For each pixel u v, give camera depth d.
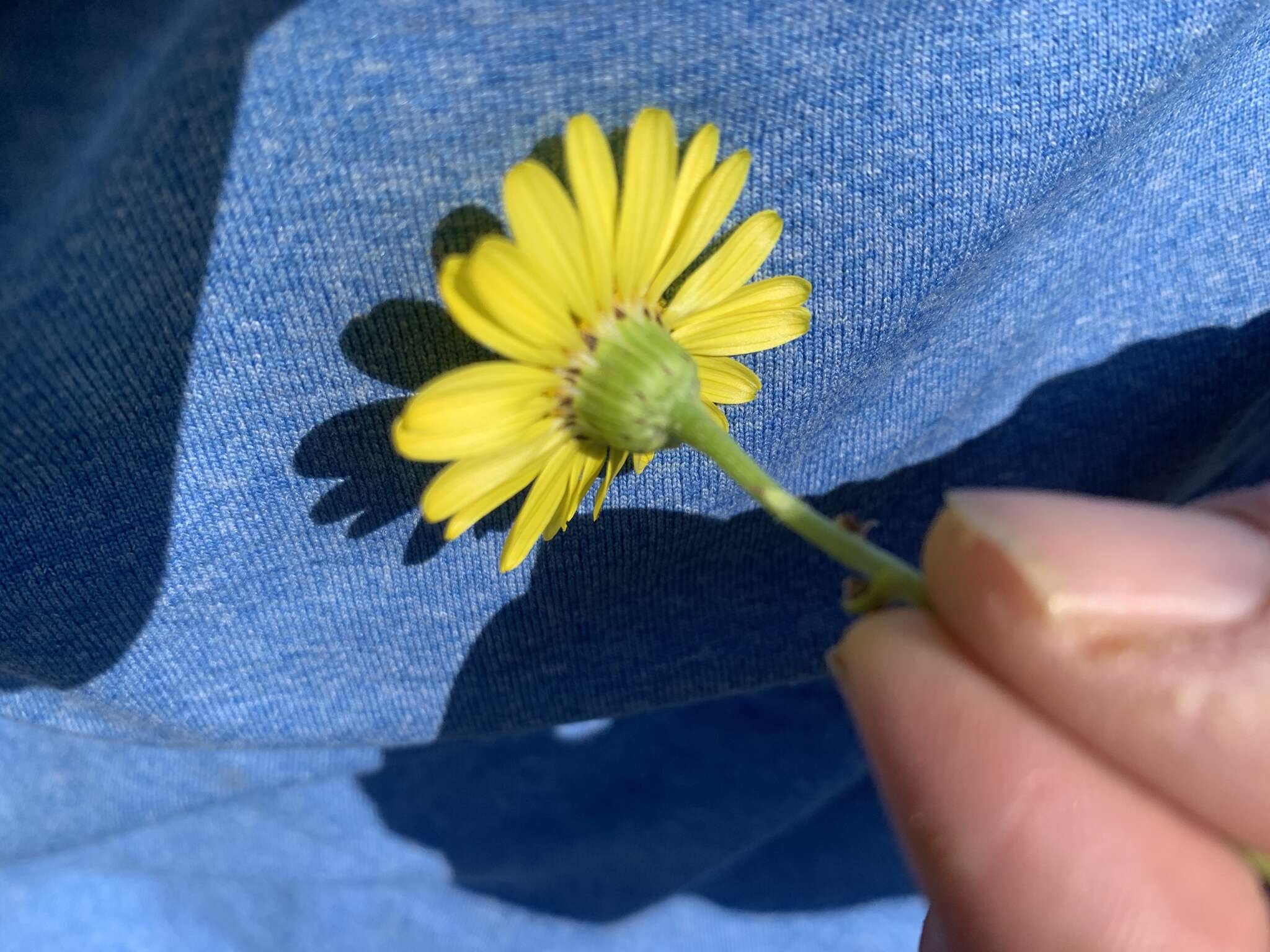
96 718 0.08
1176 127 0.07
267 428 0.06
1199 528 0.05
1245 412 0.09
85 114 0.06
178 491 0.06
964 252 0.06
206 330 0.06
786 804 0.12
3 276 0.05
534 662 0.09
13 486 0.06
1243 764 0.05
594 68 0.05
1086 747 0.05
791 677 0.09
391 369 0.06
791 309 0.06
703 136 0.05
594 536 0.07
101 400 0.06
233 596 0.07
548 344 0.05
